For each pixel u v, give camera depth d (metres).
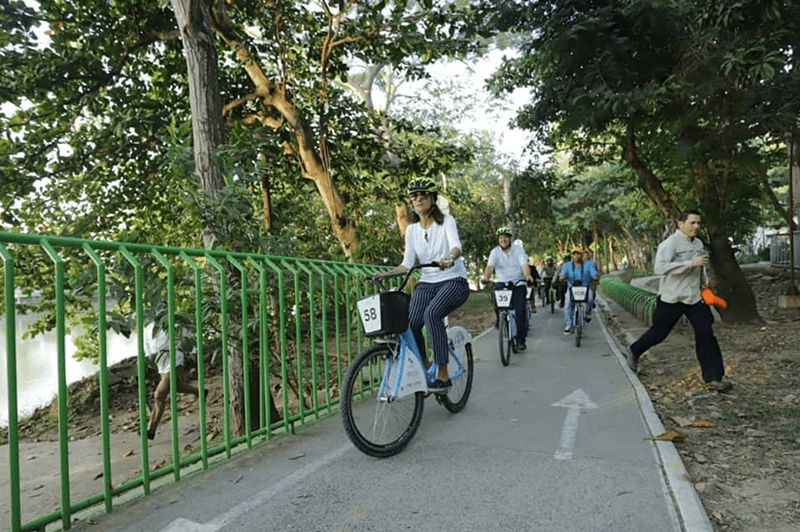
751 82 8.56
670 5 8.59
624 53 9.38
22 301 8.93
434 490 3.35
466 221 27.30
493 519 2.97
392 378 4.14
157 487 3.46
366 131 12.10
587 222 45.56
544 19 9.84
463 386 5.43
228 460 3.96
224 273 4.13
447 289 4.59
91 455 8.09
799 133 9.39
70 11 9.81
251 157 7.19
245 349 4.37
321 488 3.41
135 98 10.84
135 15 9.90
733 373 6.78
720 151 9.93
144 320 4.38
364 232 10.59
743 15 6.79
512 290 8.95
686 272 6.13
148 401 10.97
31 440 9.83
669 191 13.80
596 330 11.98
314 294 5.88
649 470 3.61
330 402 5.50
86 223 10.74
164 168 10.02
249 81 11.46
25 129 10.40
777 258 22.30
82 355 8.67
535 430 4.57
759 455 4.06
